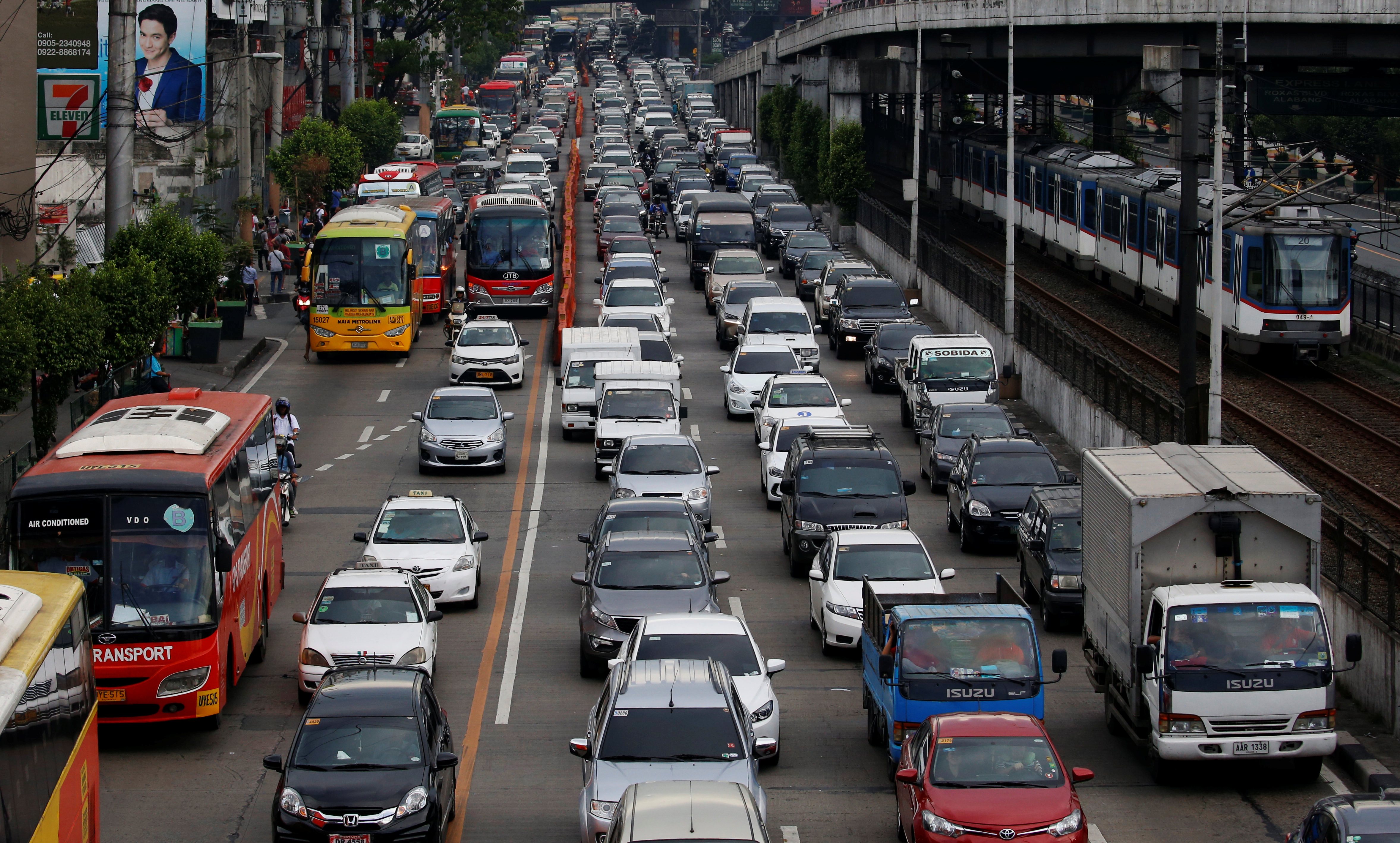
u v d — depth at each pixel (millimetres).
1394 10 74562
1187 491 22906
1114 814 21438
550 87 193875
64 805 15812
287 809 18750
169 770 23156
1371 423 43094
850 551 29484
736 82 180750
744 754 19516
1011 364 53906
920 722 22234
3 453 37688
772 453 40656
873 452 35594
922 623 22828
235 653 25438
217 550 23562
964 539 35625
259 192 82562
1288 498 22562
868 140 144625
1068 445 46500
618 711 19875
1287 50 78125
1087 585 25781
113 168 43531
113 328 39531
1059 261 74688
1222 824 21078
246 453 27172
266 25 86312
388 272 56625
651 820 16094
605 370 45406
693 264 75562
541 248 65750
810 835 20766
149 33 72500
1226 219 50406
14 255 48469
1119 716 23828
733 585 33594
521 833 20922
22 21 48094
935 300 67812
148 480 23328
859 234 88312
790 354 50719
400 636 25953
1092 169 68625
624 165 114062
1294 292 49281
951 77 92125
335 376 55250
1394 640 24453
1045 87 107625
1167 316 59156
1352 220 51125
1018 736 19609
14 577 16984
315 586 33125
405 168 80188
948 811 18484
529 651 29172
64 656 15977
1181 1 77562
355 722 19844
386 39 121125
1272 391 47438
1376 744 23844
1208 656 21891
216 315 59250
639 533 29703
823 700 26609
